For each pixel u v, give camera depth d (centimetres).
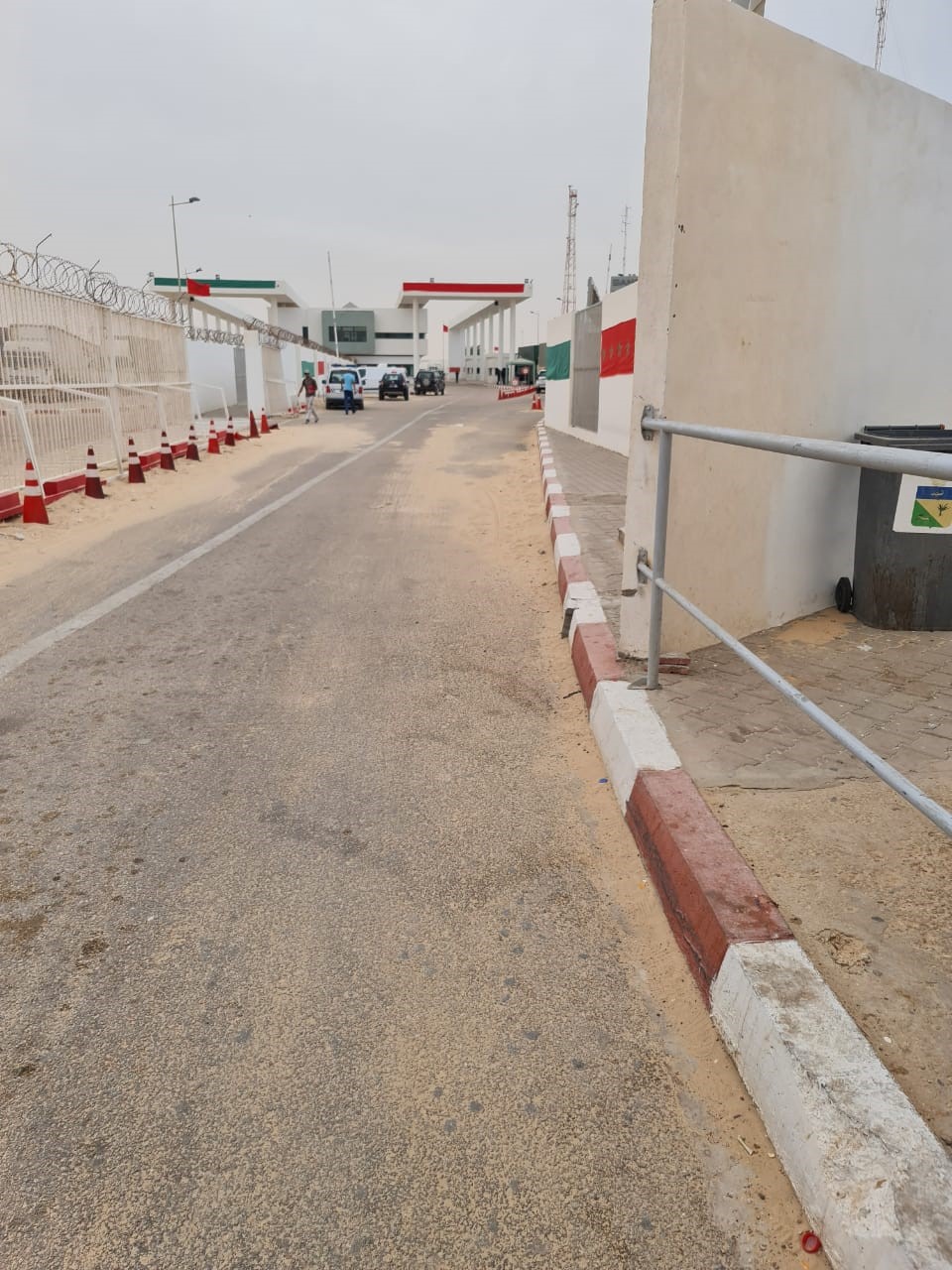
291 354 3775
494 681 480
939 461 158
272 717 426
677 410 398
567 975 241
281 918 267
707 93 363
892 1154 162
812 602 530
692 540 430
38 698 451
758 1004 200
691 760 330
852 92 441
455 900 276
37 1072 208
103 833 316
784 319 439
